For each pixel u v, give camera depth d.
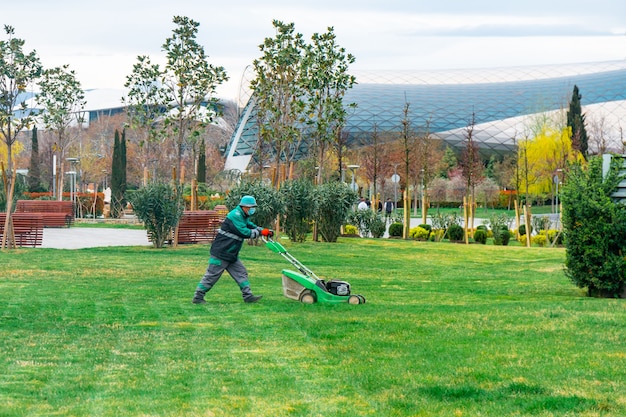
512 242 38.00
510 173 72.25
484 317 10.86
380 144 74.19
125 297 13.49
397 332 9.60
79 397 6.51
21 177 55.78
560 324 10.19
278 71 30.94
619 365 7.69
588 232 14.52
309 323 10.34
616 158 14.84
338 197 30.62
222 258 12.58
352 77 32.75
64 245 28.95
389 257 25.06
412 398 6.54
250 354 8.31
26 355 8.23
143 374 7.38
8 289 14.70
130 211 52.34
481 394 6.64
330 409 6.22
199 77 31.06
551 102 97.38
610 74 105.06
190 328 9.99
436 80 111.38
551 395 6.58
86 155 70.44
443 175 87.19
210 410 6.16
